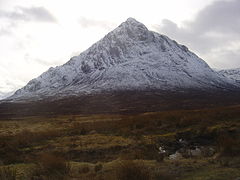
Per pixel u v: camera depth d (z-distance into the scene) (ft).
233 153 55.21
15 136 103.55
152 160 58.18
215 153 60.29
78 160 72.84
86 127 124.57
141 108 447.83
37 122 200.03
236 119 96.89
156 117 123.65
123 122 124.47
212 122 96.84
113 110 436.35
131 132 102.42
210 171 45.19
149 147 77.00
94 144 86.22
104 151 78.33
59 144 89.45
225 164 48.19
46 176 48.83
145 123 113.39
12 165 61.93
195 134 85.92
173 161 54.03
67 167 53.26
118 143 85.05
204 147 72.74
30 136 102.06
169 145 80.38
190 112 126.41
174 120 110.42
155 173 45.21
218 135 81.46
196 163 51.11
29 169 55.31
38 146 89.30
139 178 41.29
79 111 446.60
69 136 106.83
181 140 83.25
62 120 207.72
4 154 76.07
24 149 84.74
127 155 65.92
